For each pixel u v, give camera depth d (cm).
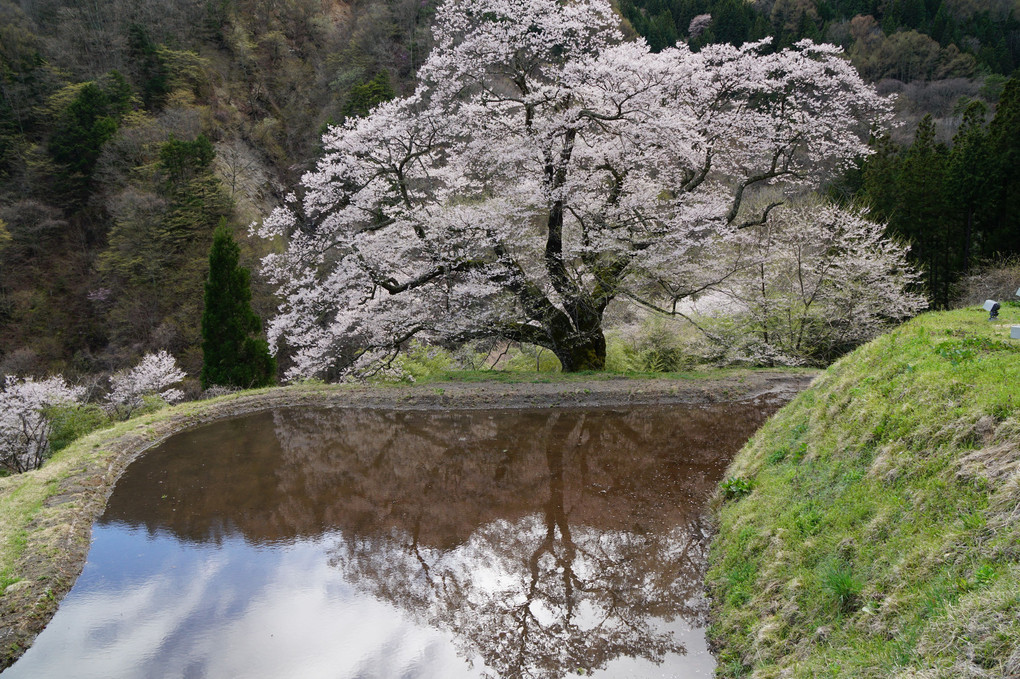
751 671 415
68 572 654
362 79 4262
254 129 4228
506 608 591
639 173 1555
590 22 1323
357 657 519
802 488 550
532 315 1438
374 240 1401
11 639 535
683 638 512
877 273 1691
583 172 1405
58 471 918
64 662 511
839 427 572
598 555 671
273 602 605
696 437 1029
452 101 1309
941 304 2150
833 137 1509
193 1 4588
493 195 1550
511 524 756
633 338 1816
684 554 657
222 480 925
